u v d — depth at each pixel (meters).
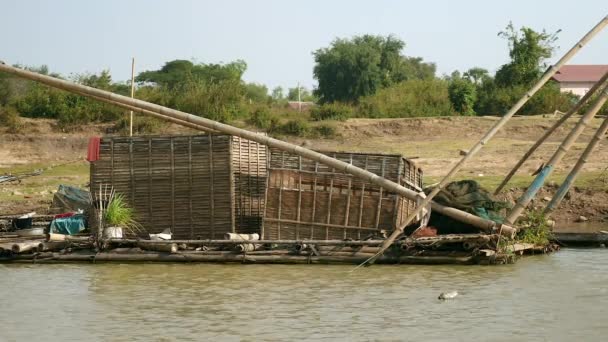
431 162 34.25
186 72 77.75
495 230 18.30
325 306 14.55
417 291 15.68
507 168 32.22
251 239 19.09
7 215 26.00
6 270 18.69
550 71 18.06
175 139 20.23
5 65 20.30
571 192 27.52
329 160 18.72
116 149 20.45
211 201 20.03
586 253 20.25
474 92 49.34
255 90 84.94
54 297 15.77
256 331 12.95
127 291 16.17
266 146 19.94
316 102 88.44
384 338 12.43
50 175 35.38
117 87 52.25
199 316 14.01
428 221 19.22
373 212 18.97
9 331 13.28
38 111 44.78
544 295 15.19
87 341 12.61
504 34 56.62
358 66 80.19
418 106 48.31
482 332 12.70
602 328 12.85
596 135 19.95
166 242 19.02
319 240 18.72
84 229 21.53
